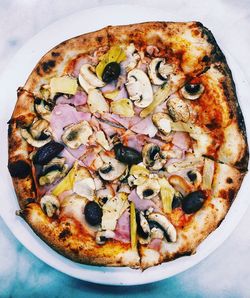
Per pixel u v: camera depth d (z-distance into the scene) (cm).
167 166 40
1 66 44
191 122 40
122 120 40
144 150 39
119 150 39
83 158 39
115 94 40
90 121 40
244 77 40
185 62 40
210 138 40
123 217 39
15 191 39
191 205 38
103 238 38
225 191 38
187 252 38
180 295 43
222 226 39
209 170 39
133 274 39
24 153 39
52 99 40
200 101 40
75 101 40
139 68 40
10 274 43
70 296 43
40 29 44
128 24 40
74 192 39
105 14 41
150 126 40
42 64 39
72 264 39
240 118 39
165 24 40
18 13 44
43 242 39
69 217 38
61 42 40
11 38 44
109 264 38
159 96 40
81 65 40
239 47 44
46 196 38
